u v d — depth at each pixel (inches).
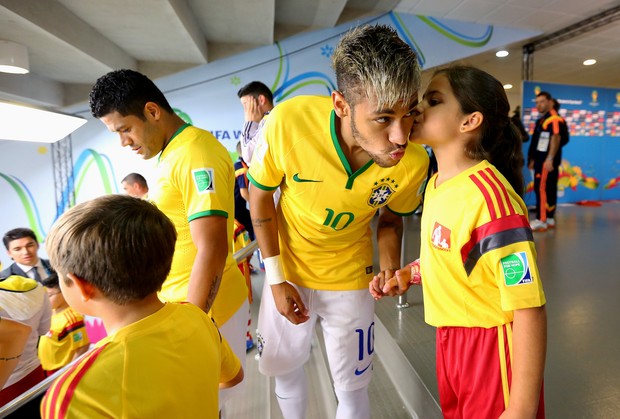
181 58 174.4
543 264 116.9
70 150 186.4
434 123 31.8
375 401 63.1
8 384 72.2
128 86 41.3
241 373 37.9
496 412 30.5
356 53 28.3
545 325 26.1
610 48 233.5
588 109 262.8
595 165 275.4
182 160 42.1
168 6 115.6
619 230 169.8
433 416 51.6
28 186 186.5
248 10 143.9
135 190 130.9
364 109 28.6
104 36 144.0
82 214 25.9
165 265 28.5
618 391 52.4
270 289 47.7
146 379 24.4
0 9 92.6
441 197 31.9
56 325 102.1
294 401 49.7
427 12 189.9
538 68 281.9
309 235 43.6
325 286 45.1
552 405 49.9
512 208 27.3
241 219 114.6
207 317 33.5
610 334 69.6
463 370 32.7
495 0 175.6
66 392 22.3
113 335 25.7
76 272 25.7
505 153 33.0
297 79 189.0
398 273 39.6
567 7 183.0
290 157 38.1
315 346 88.6
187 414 26.9
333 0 157.9
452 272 31.5
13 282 72.7
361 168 37.1
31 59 137.2
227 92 187.0
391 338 69.2
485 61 251.9
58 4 113.7
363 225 44.2
